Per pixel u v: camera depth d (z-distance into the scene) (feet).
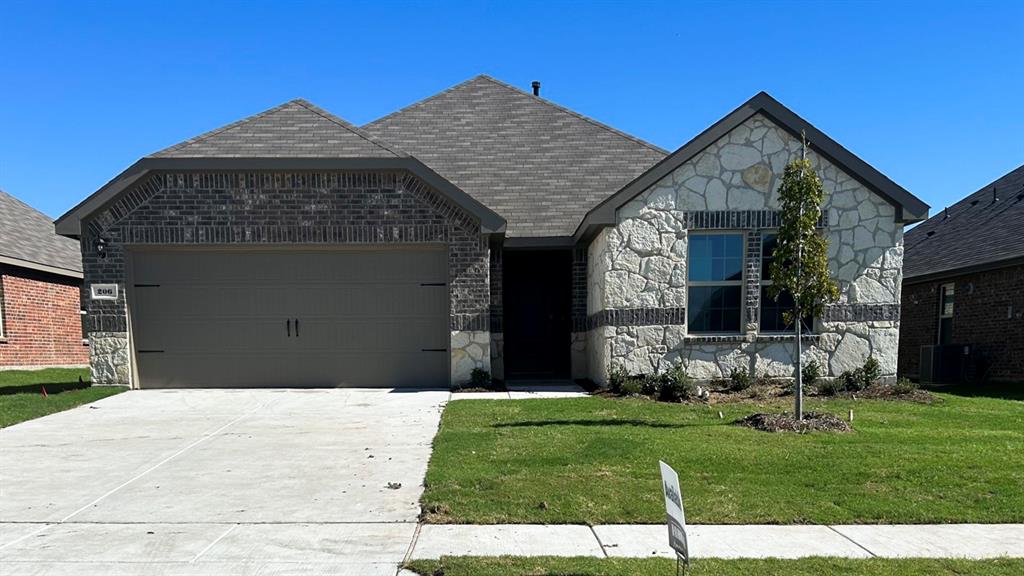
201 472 20.18
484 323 37.11
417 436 24.93
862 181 35.17
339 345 37.47
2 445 23.67
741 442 22.77
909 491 17.80
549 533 15.14
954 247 55.42
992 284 47.75
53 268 56.03
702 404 31.22
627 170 46.26
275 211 36.40
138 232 35.83
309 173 36.42
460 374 37.09
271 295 37.14
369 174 36.70
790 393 33.73
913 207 35.14
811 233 25.08
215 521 15.96
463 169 45.75
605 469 19.60
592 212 35.06
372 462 21.22
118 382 36.29
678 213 35.42
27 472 20.18
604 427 25.62
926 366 47.73
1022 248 44.21
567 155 47.37
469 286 37.09
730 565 13.19
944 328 54.44
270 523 15.81
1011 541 14.75
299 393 35.47
